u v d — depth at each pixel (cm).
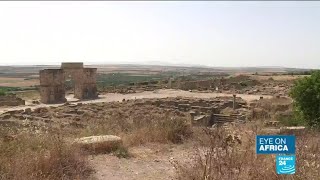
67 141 952
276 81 7844
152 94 6031
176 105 4097
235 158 700
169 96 5534
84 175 761
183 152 995
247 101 4438
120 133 1212
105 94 6144
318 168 639
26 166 699
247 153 741
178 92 6359
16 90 8844
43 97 4988
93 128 1325
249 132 1125
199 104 4084
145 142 1112
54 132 1234
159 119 1396
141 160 916
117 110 3678
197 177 648
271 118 2659
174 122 1252
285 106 3431
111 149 993
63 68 5359
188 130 1207
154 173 803
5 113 3619
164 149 1023
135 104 4147
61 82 5059
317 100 1592
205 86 7650
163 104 4175
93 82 5612
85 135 1162
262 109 3356
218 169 643
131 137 1118
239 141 981
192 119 2783
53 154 764
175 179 738
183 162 868
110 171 813
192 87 7338
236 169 664
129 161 905
